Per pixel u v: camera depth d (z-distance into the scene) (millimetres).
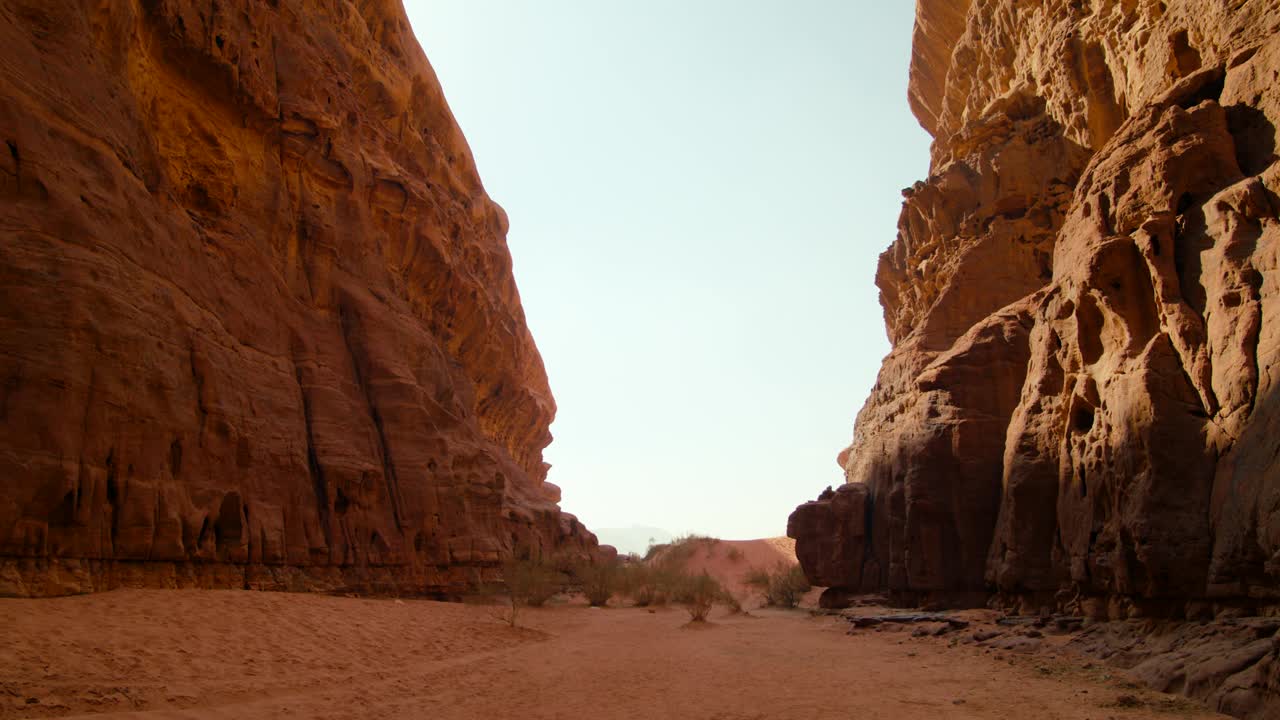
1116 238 15383
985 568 20250
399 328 24469
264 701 9727
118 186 13992
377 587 19828
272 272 19891
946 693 11133
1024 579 17562
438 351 27031
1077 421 16594
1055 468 17641
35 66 12984
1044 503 17734
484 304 37094
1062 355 17797
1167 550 12523
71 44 13945
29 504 10773
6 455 10641
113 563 12227
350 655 12719
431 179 36719
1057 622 15391
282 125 21859
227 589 14688
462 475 25016
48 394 11258
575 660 15062
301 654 11930
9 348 11102
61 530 11266
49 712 7793
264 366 18266
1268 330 11828
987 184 28266
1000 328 22469
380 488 21172
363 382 22625
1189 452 13000
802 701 10891
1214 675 9680
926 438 22094
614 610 27984
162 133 17547
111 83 15078
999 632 16188
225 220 18703
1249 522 10836
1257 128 14820
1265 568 10172
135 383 12984
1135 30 20859
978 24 33875
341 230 23906
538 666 14188
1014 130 28453
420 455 22766
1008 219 27516
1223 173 14766
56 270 11953
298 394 19484
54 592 10867
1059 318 18062
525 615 22328
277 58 22375
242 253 18812
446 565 22797
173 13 17688
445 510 23359
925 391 22969
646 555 61844
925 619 19062
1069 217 18391
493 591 24281
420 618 16922
